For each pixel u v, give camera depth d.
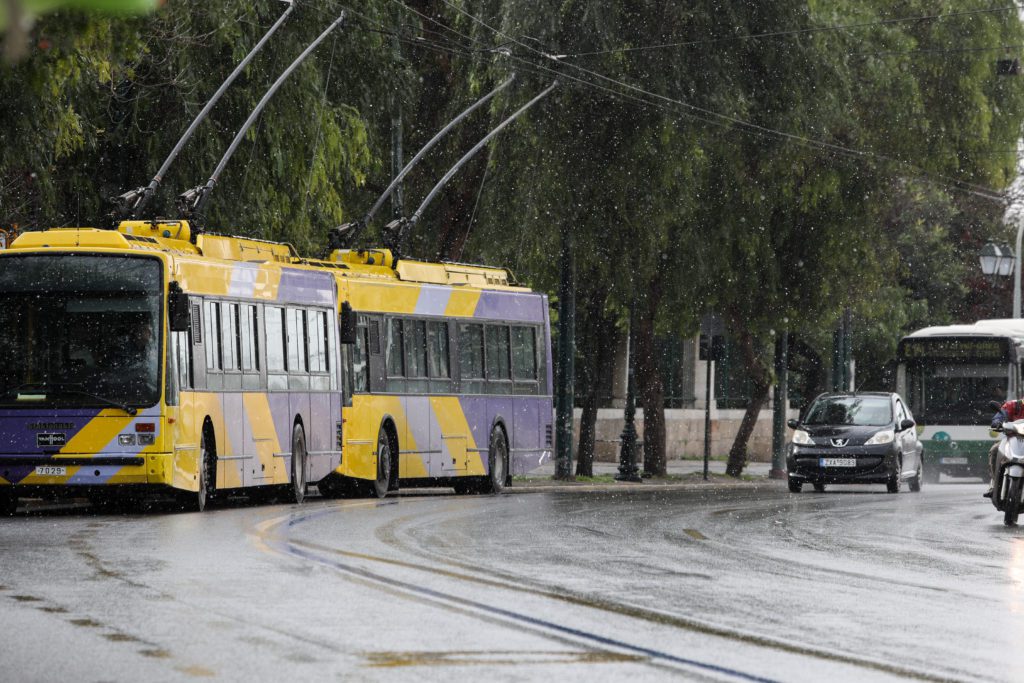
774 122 88.06
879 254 100.38
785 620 23.66
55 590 26.23
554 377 113.19
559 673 17.69
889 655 19.81
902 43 96.38
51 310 48.94
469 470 72.12
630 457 94.50
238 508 53.94
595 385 96.31
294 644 19.88
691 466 123.88
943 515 56.88
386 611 23.75
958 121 99.62
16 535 39.09
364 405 64.44
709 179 89.00
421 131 85.62
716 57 85.00
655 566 33.16
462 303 72.50
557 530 44.12
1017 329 107.94
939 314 141.62
